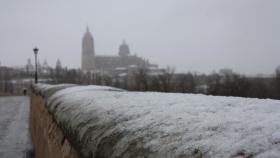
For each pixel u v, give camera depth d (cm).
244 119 136
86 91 387
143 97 251
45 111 533
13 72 11125
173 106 189
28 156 956
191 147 120
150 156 133
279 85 4300
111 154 162
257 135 113
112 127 186
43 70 11219
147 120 170
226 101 188
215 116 149
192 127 139
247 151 104
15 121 1811
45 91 702
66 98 374
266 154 98
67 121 281
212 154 109
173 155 123
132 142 153
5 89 7900
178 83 5631
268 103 171
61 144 301
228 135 120
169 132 142
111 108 225
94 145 188
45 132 510
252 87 4378
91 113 239
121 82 7856
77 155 226
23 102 3325
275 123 123
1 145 1119
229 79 4541
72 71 9550
